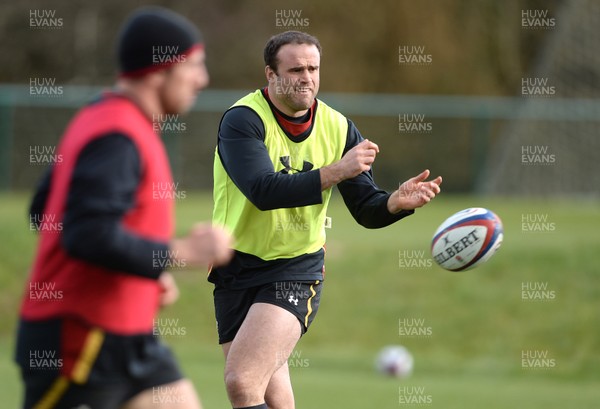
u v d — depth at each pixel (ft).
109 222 41.65
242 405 65.77
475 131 310.24
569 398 122.62
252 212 69.41
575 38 351.25
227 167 68.03
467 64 406.62
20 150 281.74
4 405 101.40
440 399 116.88
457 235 69.82
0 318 180.45
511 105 313.73
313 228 70.79
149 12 45.91
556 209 263.49
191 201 261.65
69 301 43.75
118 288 44.09
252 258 69.82
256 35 389.19
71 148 43.60
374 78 401.90
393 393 121.29
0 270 191.21
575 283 177.47
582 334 164.25
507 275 181.57
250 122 68.28
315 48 68.90
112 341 44.24
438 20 404.98
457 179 314.76
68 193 42.22
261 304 68.44
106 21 387.34
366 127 315.78
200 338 172.24
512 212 253.44
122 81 45.62
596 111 317.63
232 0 395.75
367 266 188.55
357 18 401.49
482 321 170.60
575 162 314.55
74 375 43.75
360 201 72.13
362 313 175.94
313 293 70.59
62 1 385.29
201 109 289.33
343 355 161.99
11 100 274.77
